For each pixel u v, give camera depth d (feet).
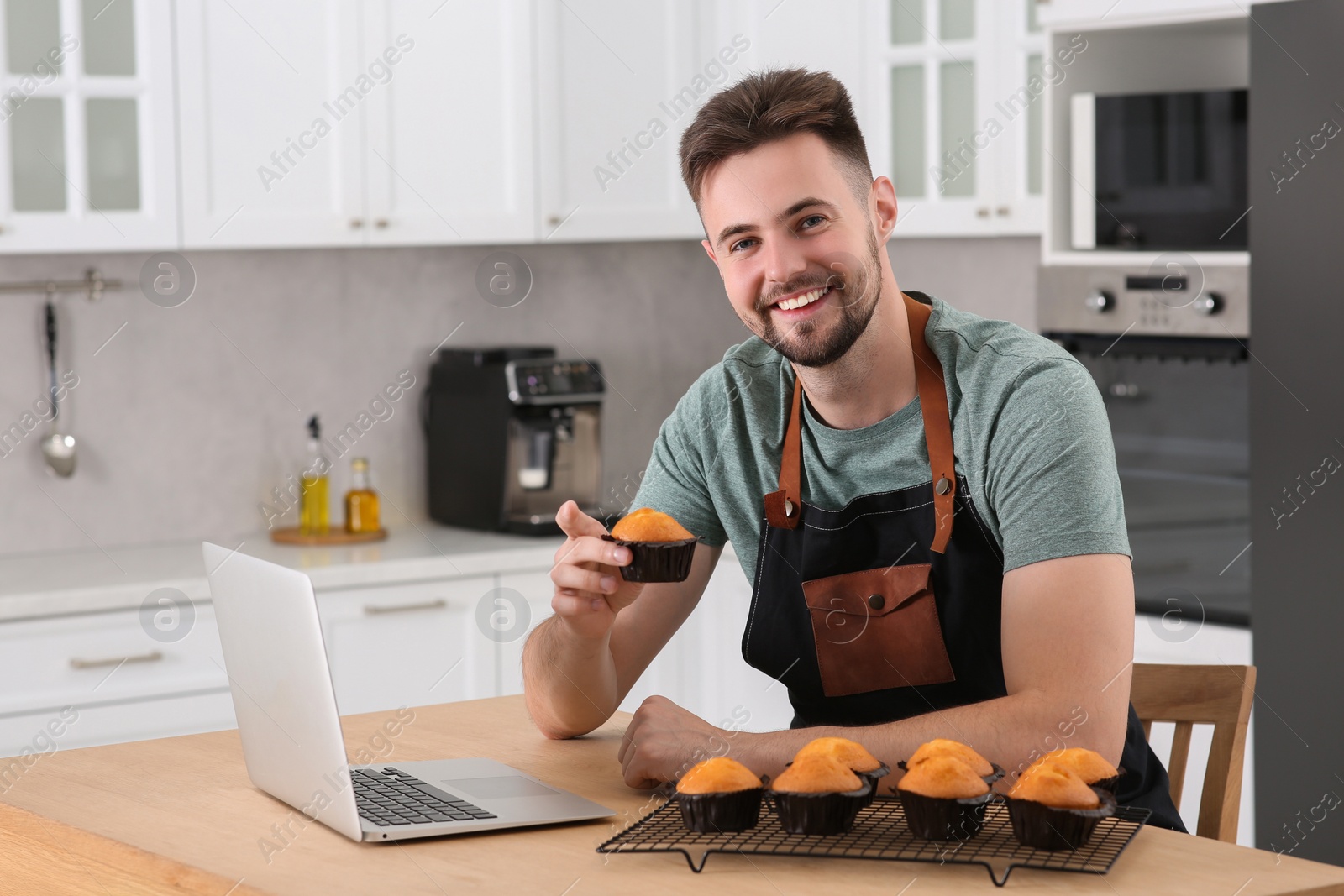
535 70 11.89
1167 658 9.72
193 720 10.15
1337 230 8.79
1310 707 9.01
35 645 9.59
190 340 11.78
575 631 5.22
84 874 4.29
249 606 4.41
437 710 5.94
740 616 12.05
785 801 3.98
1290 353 9.04
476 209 11.75
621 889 3.65
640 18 12.33
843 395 5.52
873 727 4.61
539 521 11.94
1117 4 9.77
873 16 11.56
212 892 3.84
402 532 12.31
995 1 10.90
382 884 3.73
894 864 3.80
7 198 9.97
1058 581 4.76
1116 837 3.93
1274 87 9.02
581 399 12.23
